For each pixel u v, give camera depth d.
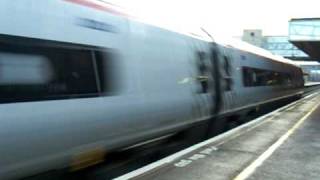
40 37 5.06
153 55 7.59
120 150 6.74
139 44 7.16
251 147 8.85
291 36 27.05
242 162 7.41
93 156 5.96
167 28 8.32
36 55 5.00
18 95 4.74
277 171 6.96
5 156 4.52
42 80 5.07
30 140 4.84
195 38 9.75
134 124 6.86
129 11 7.11
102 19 6.22
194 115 9.32
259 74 16.17
